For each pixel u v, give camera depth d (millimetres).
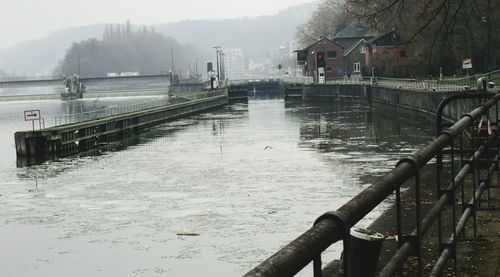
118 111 65500
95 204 26062
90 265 17734
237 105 101562
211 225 21266
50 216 24188
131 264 17562
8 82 159250
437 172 5293
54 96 156250
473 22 34094
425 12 20594
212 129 59531
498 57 51719
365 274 4656
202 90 128625
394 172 3396
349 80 99812
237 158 37594
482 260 6125
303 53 135625
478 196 6852
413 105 61344
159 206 24906
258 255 17719
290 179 29281
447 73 65688
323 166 32594
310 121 62281
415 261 6078
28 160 43375
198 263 17266
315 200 24375
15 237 21172
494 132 7973
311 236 2311
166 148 45875
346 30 124000
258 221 21469
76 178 33531
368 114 67625
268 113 77875
